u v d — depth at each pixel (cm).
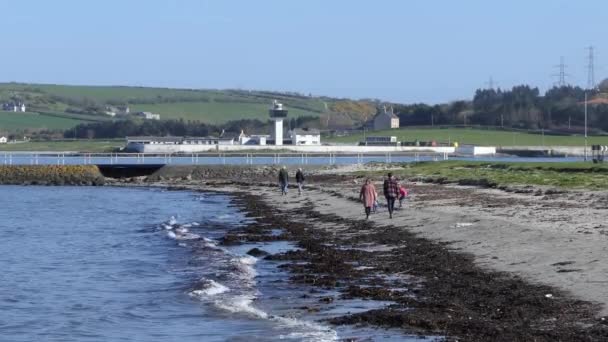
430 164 13388
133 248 5078
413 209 6078
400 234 4741
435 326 2352
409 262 3681
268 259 4147
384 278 3325
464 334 2236
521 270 3122
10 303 3247
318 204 7694
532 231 4122
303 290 3181
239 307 2909
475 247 3891
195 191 11312
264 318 2705
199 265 4106
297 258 4112
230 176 13950
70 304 3212
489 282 2948
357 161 16962
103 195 10812
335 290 3147
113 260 4534
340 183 10800
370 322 2488
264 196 9525
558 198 6231
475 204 6156
